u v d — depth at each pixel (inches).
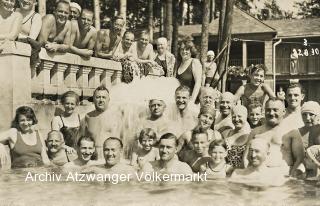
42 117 320.8
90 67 381.1
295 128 272.7
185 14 2028.8
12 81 296.5
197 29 1496.1
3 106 299.7
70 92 317.4
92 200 182.1
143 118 325.1
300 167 259.3
